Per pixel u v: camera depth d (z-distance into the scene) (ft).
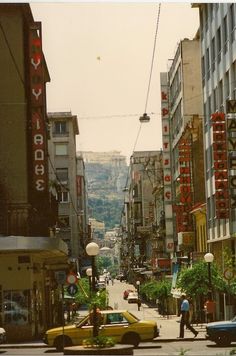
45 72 243.60
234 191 189.67
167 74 347.15
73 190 470.80
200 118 272.31
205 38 242.78
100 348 101.76
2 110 198.29
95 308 110.22
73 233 456.86
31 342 157.58
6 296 169.58
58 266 224.74
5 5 198.70
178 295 255.50
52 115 476.54
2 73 198.70
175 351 118.01
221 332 127.24
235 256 180.96
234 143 184.85
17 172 196.24
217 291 207.10
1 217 192.95
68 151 477.36
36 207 200.44
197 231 272.72
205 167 246.27
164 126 342.03
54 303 235.61
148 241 524.52
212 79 232.12
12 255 170.30
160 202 413.39
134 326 123.95
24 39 203.31
